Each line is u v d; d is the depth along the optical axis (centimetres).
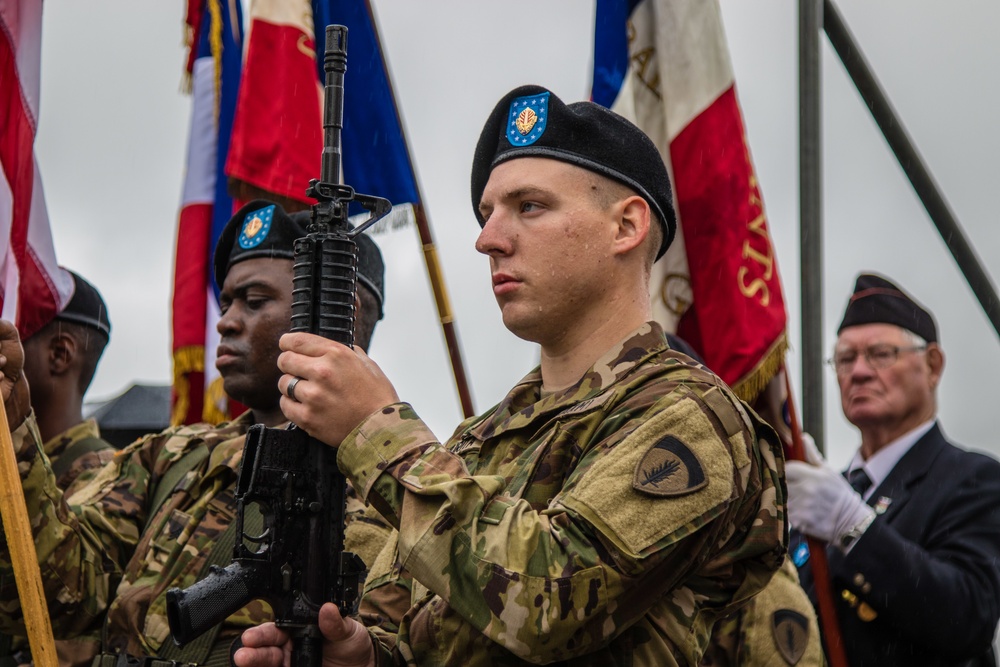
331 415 311
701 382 329
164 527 499
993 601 529
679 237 623
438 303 642
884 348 591
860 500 530
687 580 334
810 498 524
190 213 768
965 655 522
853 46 626
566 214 353
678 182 624
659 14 652
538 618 292
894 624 519
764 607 480
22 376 480
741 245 606
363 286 554
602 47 657
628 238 358
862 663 530
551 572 294
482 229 361
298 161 672
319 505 316
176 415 746
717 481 312
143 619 480
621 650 316
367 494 308
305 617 312
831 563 537
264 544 314
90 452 649
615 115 373
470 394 628
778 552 339
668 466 308
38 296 575
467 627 322
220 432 538
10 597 500
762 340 588
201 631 302
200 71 792
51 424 650
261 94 677
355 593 321
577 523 301
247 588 308
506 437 353
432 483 303
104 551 524
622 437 315
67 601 502
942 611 514
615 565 297
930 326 603
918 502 562
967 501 553
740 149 626
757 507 336
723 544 324
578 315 355
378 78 683
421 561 299
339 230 330
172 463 534
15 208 558
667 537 302
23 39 562
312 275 324
